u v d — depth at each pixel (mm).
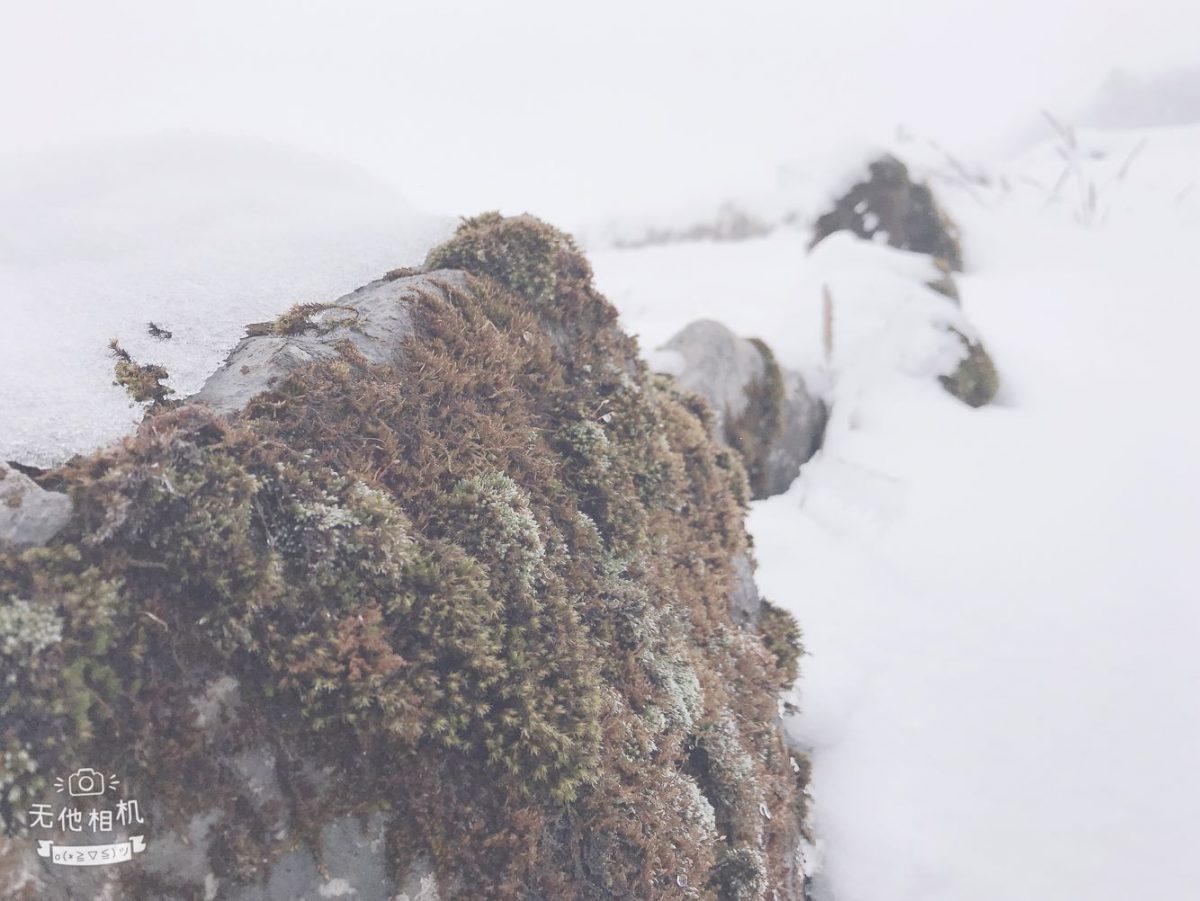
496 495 2645
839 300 7430
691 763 3084
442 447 2656
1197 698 4344
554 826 2428
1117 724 4348
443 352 2834
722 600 3768
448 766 2303
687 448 4027
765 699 3615
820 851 4105
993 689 4641
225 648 2090
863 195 9789
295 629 2168
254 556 2139
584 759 2418
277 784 2100
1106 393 6746
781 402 6355
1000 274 9562
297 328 2766
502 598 2529
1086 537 5266
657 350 6105
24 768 1845
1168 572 4930
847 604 5230
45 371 2402
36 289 2715
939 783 4285
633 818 2566
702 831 2799
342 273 3230
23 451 2205
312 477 2312
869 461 6312
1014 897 3836
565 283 3570
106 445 2270
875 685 4770
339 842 2139
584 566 2955
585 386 3455
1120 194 10969
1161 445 5836
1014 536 5410
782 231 10828
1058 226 10305
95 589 1962
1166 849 3881
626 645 2941
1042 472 5836
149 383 2459
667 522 3570
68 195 3186
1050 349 7621
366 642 2199
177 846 1991
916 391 6836
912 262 8148
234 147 3830
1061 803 4125
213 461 2170
